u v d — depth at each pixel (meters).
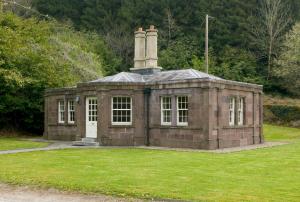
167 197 9.76
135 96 23.64
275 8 57.56
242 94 24.69
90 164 15.09
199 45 59.91
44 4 64.44
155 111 23.44
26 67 32.16
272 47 57.22
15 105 32.38
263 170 13.73
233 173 13.07
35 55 32.28
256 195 9.89
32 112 33.34
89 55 41.59
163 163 15.38
